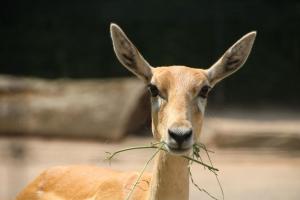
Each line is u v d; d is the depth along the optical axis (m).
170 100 6.11
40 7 28.25
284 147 18.44
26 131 19.98
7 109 20.03
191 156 6.34
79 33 27.83
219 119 21.83
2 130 20.05
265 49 27.66
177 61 27.03
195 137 6.23
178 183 6.23
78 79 26.73
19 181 13.64
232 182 14.06
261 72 27.08
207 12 27.78
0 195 12.24
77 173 7.61
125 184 6.98
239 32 27.69
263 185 13.71
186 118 5.89
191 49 27.38
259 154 17.95
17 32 27.77
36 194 7.71
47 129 19.89
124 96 19.59
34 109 20.00
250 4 27.77
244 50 6.84
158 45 27.47
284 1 27.95
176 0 27.84
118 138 19.33
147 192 6.64
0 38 27.59
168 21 27.97
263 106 25.27
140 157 16.92
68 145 18.78
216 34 27.39
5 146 18.36
